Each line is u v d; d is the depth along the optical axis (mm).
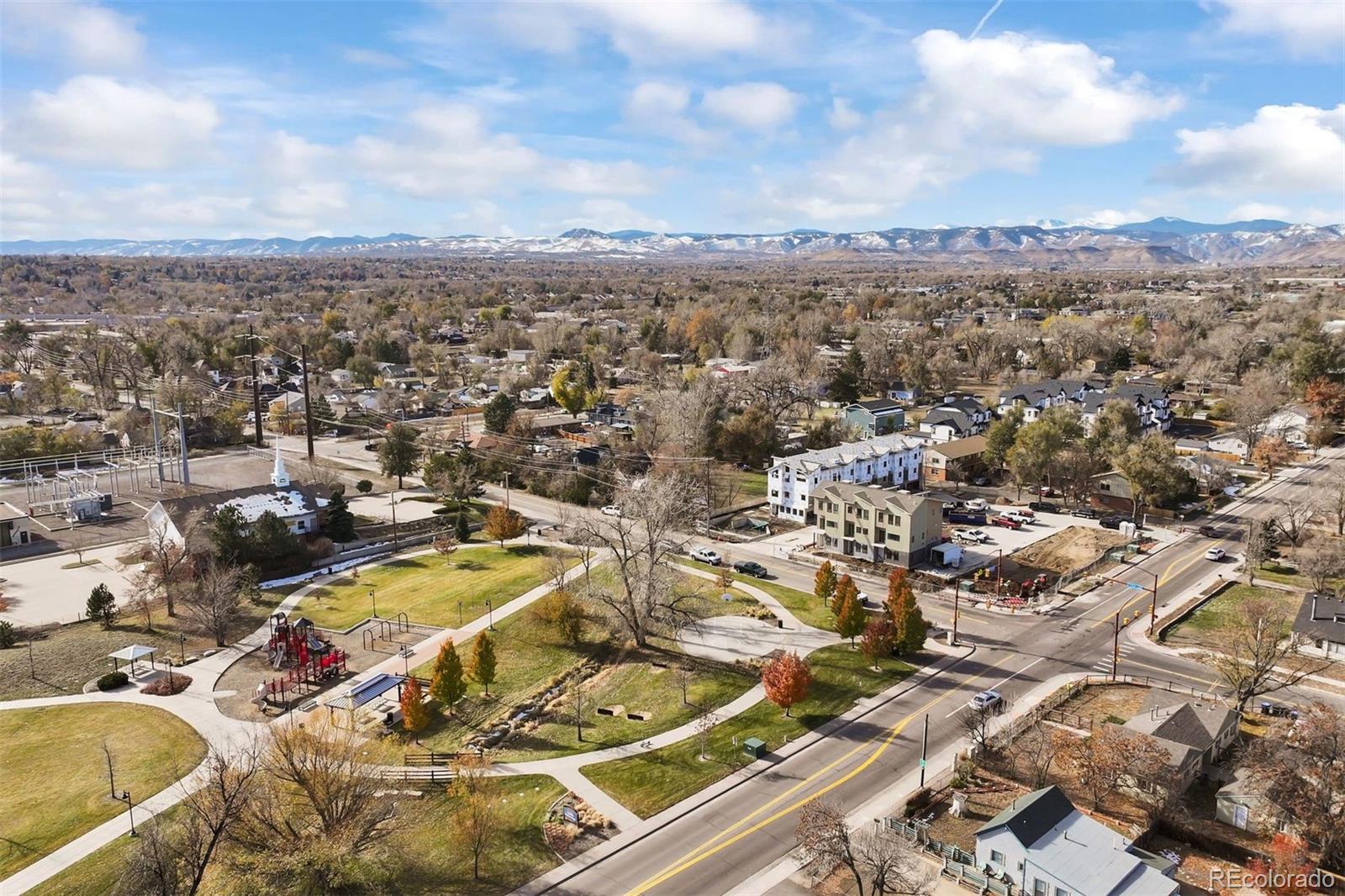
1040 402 168500
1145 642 80062
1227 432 153875
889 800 55844
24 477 138000
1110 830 48844
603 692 72062
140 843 50188
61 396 184250
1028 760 60094
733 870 49125
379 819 50250
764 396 169500
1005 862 47156
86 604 89375
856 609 78000
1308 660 75500
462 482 125250
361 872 47312
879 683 72250
